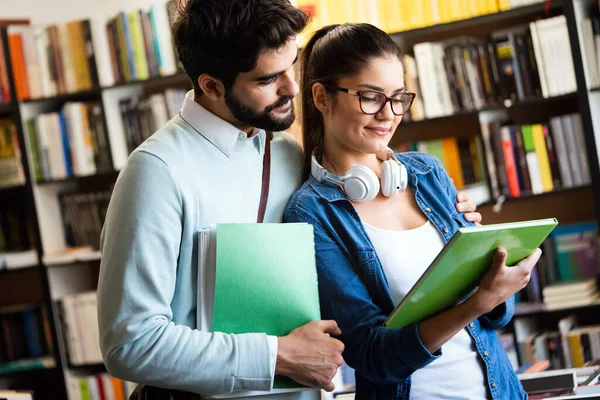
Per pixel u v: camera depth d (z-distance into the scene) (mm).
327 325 1647
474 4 3748
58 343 4352
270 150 1833
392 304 1740
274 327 1650
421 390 1731
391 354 1644
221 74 1634
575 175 3715
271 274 1643
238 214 1708
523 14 3908
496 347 1821
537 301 3814
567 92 3654
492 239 1502
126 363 1551
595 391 1971
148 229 1568
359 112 1747
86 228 4410
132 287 1555
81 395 4340
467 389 1745
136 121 4254
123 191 1597
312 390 1690
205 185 1663
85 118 4273
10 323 4508
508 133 3787
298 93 1806
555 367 3711
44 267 4340
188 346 1557
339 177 1799
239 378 1565
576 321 3939
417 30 3814
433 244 1798
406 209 1830
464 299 1708
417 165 1889
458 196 1930
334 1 3838
